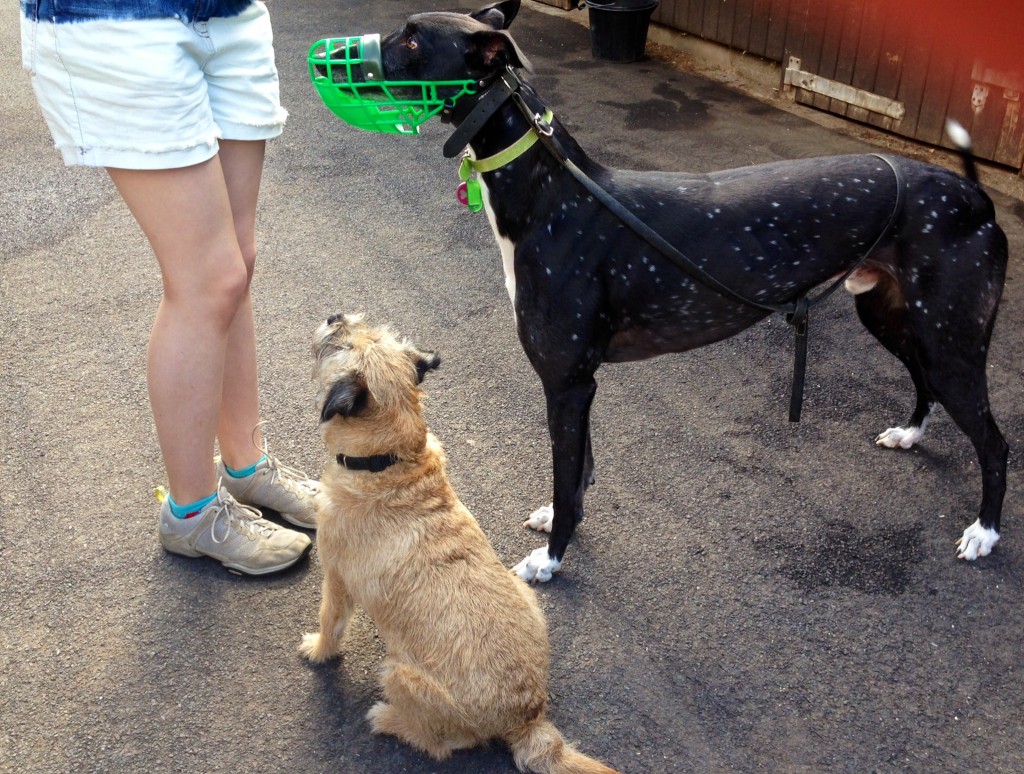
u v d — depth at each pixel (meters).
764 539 2.96
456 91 2.47
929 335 2.72
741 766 2.27
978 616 2.68
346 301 4.21
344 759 2.27
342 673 2.50
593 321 2.62
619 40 6.98
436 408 3.54
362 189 5.25
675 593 2.77
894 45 5.55
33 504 3.01
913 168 2.69
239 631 2.61
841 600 2.74
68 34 2.04
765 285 2.67
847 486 3.19
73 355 3.77
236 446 2.88
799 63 6.22
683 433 3.44
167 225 2.28
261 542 2.76
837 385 3.71
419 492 2.32
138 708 2.38
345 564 2.30
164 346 2.44
